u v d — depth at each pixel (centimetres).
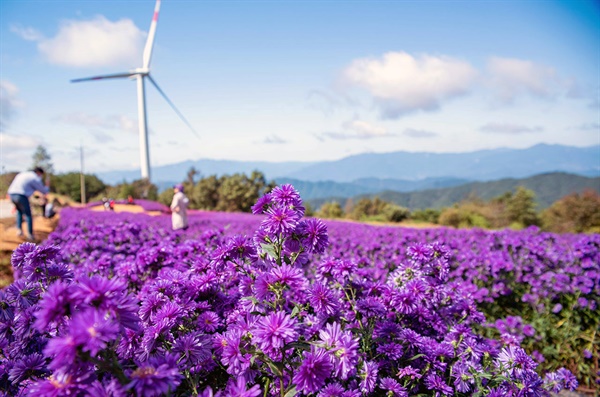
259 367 167
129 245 550
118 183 4425
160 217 1471
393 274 259
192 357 161
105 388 118
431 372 211
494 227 3016
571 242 802
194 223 1194
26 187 1004
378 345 222
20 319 176
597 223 2517
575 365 438
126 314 119
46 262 183
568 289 474
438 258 249
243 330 165
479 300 455
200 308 207
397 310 226
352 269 218
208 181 4109
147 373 115
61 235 595
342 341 153
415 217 3453
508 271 544
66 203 2681
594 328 460
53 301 113
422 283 232
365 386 173
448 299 268
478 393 202
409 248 252
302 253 183
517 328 428
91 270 383
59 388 112
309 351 168
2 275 658
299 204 180
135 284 316
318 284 186
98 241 539
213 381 184
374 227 1160
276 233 174
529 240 684
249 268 198
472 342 226
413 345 213
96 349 105
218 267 213
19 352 183
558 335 452
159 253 323
